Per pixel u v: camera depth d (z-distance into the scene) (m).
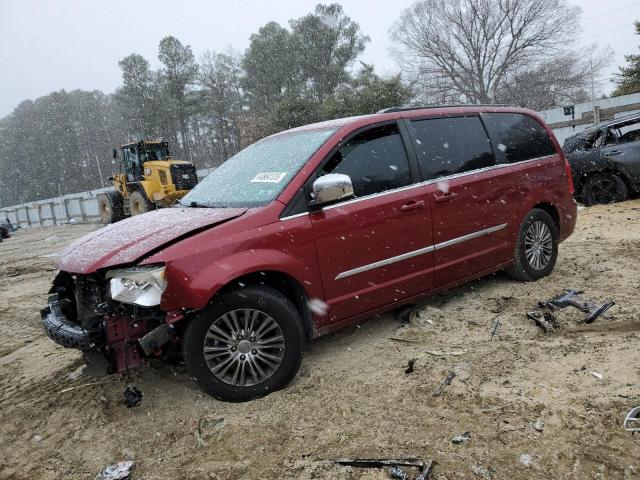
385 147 4.18
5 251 17.30
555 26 41.16
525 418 2.80
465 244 4.55
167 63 49.19
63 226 29.16
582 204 10.70
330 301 3.74
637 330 3.84
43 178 75.31
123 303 3.30
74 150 74.12
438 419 2.90
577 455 2.46
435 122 4.58
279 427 3.04
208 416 3.25
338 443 2.79
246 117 45.66
